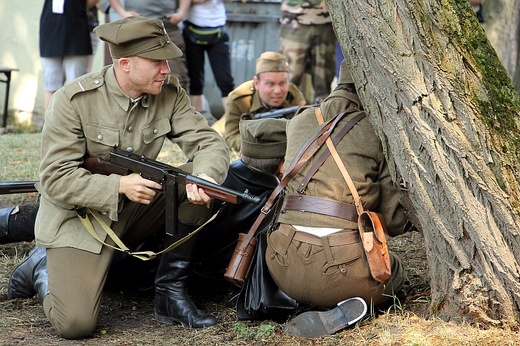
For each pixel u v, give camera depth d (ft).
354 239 21.12
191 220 23.77
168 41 22.68
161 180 22.13
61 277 22.45
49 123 22.76
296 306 22.81
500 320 20.16
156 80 22.59
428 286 24.90
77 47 53.31
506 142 19.48
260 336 21.67
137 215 23.97
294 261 21.42
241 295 23.12
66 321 22.08
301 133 22.54
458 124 19.44
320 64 48.62
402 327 20.77
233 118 39.52
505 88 19.80
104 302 25.61
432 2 19.26
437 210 20.07
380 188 22.03
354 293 21.35
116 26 22.48
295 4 48.11
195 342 21.84
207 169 22.97
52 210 23.25
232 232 25.55
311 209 21.36
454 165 19.56
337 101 22.50
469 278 20.16
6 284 26.27
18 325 23.31
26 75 66.18
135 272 25.99
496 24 47.55
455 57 19.42
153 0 50.31
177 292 23.84
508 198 19.42
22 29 65.67
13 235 27.73
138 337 22.57
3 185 26.63
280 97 37.99
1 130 64.28
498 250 19.63
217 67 55.26
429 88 19.43
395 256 22.75
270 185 25.62
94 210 23.12
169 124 23.79
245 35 65.10
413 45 19.38
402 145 20.07
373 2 19.54
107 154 23.18
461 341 19.67
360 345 20.25
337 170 21.57
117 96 22.97
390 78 19.71
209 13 53.88
